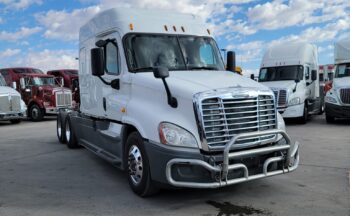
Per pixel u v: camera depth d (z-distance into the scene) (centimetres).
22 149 1042
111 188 635
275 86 1520
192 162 492
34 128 1644
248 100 534
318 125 1473
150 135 531
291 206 530
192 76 586
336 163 784
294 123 1563
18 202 571
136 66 628
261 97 550
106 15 720
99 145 783
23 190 634
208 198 569
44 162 857
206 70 658
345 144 1007
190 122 511
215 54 711
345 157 841
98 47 665
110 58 688
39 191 627
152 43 654
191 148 502
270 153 550
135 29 655
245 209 522
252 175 529
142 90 588
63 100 2097
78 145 1027
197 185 496
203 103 503
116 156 677
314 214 498
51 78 2242
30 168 799
